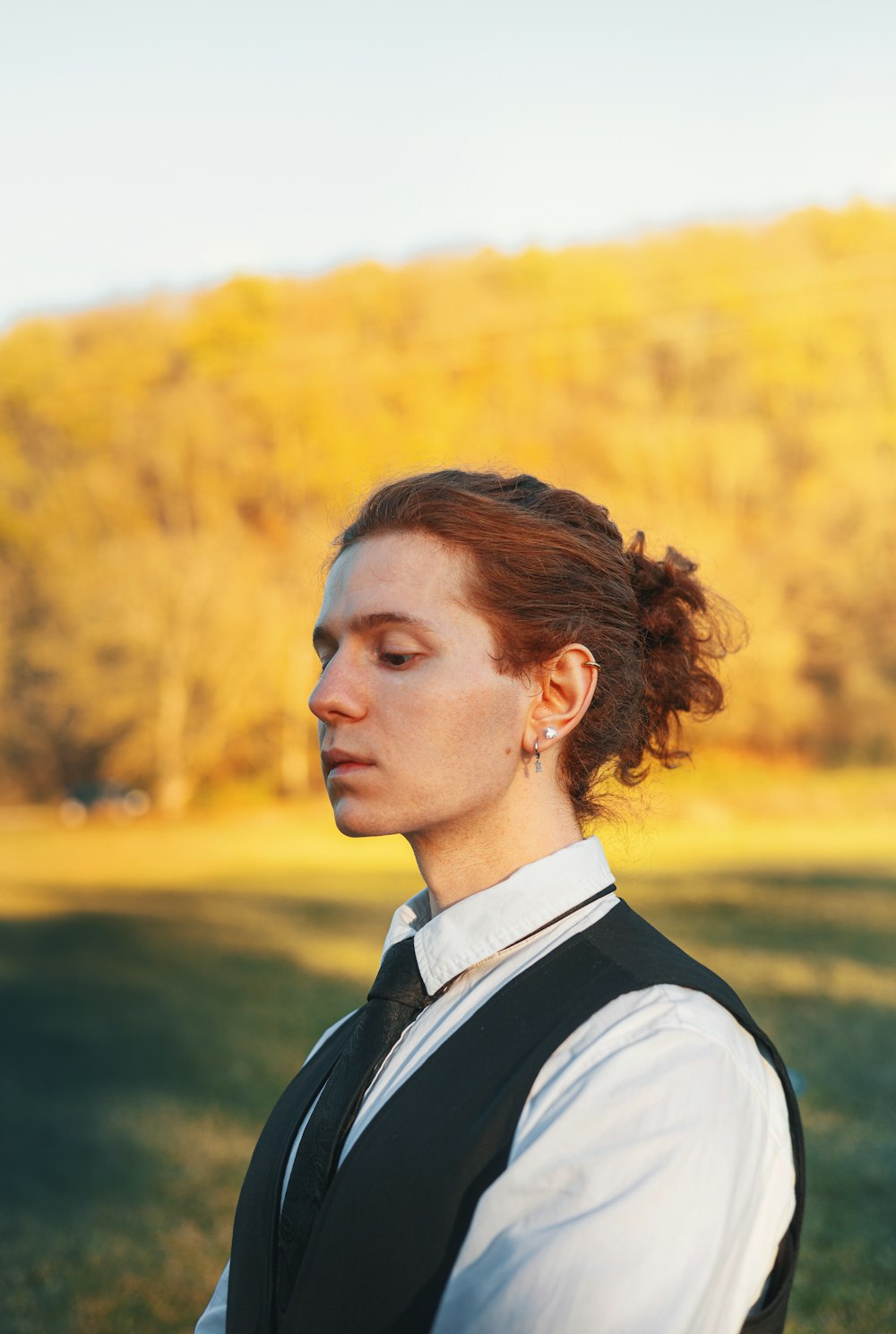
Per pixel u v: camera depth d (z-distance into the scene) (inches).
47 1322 141.9
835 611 1048.8
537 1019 35.1
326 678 39.2
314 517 1238.9
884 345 1206.3
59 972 425.4
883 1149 177.8
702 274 1301.7
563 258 1339.8
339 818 39.2
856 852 644.1
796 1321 127.3
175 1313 144.5
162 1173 199.2
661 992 34.4
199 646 1252.5
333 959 421.1
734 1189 30.8
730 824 812.6
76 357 1438.2
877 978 315.6
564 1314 29.0
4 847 1003.9
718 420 1224.2
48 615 1312.7
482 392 1336.1
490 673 38.7
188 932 511.5
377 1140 35.0
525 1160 31.5
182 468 1373.0
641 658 44.6
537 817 39.6
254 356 1401.3
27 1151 213.0
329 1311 33.4
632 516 1099.3
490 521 39.4
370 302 1418.6
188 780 1240.2
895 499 1090.7
